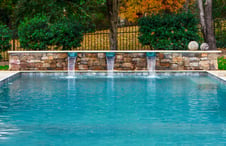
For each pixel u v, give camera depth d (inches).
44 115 349.7
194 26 796.0
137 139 272.1
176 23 790.5
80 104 402.6
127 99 432.5
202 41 914.1
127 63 722.2
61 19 901.8
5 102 414.6
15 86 542.3
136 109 376.5
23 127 305.9
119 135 282.2
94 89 510.0
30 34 805.2
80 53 726.5
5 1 1221.7
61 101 420.5
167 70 714.2
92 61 726.5
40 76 682.2
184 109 374.3
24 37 808.9
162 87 527.2
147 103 407.5
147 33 802.8
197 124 314.3
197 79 623.5
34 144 261.3
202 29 861.8
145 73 698.8
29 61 726.5
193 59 712.4
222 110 368.2
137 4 1246.9
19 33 816.3
